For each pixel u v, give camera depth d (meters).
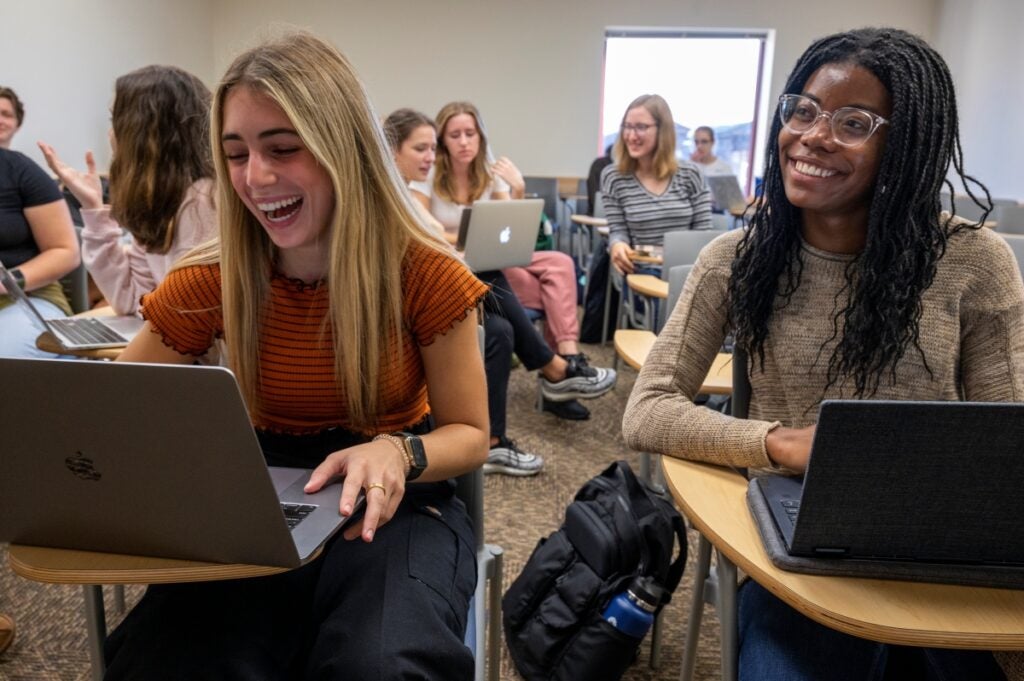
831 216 1.04
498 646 1.25
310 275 1.01
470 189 3.37
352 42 6.54
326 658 0.81
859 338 1.01
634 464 2.69
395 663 0.78
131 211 1.60
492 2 6.48
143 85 1.55
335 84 0.91
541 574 1.55
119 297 1.84
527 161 6.77
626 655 1.45
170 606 0.87
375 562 0.91
